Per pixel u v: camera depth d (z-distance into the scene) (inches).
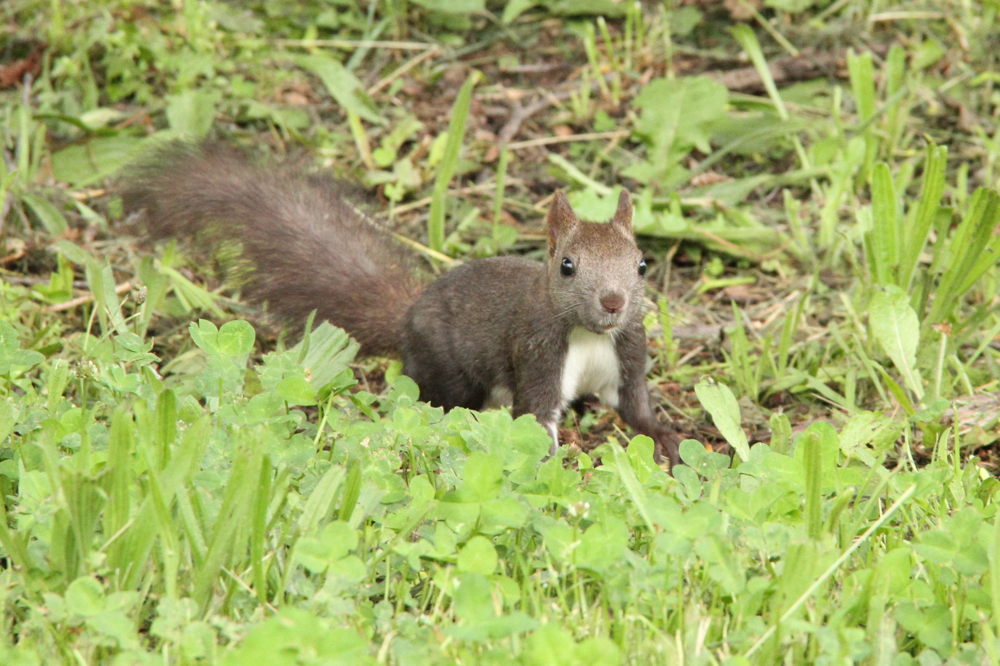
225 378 284.4
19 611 218.8
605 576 225.3
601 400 375.2
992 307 396.2
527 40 613.6
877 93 557.9
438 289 383.6
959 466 286.7
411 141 545.6
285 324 404.8
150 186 418.9
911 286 437.1
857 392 388.8
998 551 214.4
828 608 223.5
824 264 471.5
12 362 290.0
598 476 263.1
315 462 263.7
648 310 398.0
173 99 518.0
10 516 252.2
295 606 219.6
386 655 208.8
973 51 573.0
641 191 519.2
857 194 510.6
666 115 518.3
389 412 307.6
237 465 213.2
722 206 494.6
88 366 293.0
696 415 386.9
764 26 603.5
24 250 453.1
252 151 455.8
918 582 225.5
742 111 560.1
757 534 231.9
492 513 241.4
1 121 508.7
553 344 355.6
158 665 191.5
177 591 216.7
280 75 562.9
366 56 602.2
